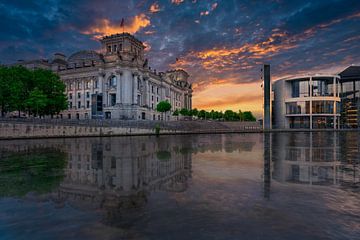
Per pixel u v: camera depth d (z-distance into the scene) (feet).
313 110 311.47
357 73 350.02
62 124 144.36
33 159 55.57
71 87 310.65
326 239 15.99
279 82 347.56
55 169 42.78
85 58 312.29
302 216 20.01
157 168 43.57
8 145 94.79
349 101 362.33
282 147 85.46
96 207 22.93
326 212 20.86
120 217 20.29
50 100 183.73
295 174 37.50
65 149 78.79
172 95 441.68
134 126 180.04
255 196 25.80
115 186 30.83
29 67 309.83
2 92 151.53
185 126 259.80
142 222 19.12
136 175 37.50
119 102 281.95
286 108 334.03
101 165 46.98
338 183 31.32
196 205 23.09
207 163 49.21
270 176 36.22
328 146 89.25
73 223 19.10
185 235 16.74
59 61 339.16
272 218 19.66
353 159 54.24
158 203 23.85
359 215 20.15
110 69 288.92
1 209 22.56
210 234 16.85
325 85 318.86
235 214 20.59
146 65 325.62
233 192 27.45
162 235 16.80
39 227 18.43
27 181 33.83
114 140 127.95
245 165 46.62
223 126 320.50
